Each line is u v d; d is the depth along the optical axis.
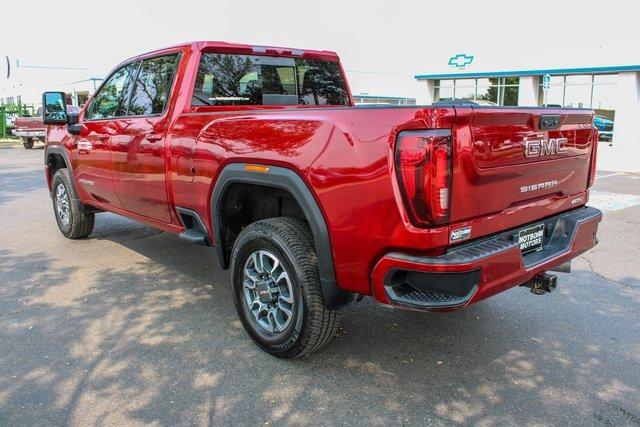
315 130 2.99
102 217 7.77
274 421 2.86
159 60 4.62
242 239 3.51
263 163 3.29
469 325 4.02
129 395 3.09
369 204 2.76
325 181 2.94
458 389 3.17
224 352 3.60
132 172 4.69
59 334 3.86
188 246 6.17
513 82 23.42
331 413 2.93
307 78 5.13
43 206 8.85
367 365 3.43
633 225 7.30
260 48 4.65
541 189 3.25
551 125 3.20
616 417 2.90
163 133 4.21
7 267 5.40
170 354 3.57
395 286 2.83
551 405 3.01
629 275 5.17
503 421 2.86
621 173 14.55
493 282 2.81
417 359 3.51
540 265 3.16
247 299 3.60
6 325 4.01
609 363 3.47
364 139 2.76
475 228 2.82
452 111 2.57
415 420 2.87
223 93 4.45
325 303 3.13
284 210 3.71
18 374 3.30
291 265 3.20
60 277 5.10
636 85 19.66
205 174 3.77
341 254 2.96
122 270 5.30
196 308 4.35
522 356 3.55
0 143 27.86
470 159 2.69
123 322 4.07
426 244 2.63
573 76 21.33
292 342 3.31
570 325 4.03
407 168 2.60
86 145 5.43
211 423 2.84
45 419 2.86
